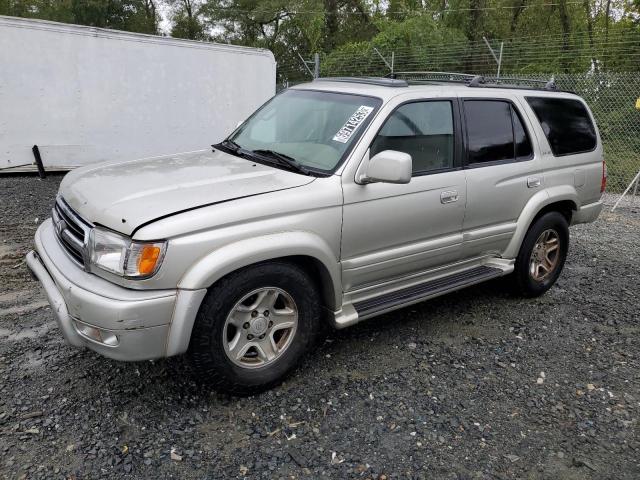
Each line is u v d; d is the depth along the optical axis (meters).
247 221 3.07
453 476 2.80
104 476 2.65
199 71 11.17
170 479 2.66
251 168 3.64
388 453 2.93
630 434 3.22
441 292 4.16
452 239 4.19
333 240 3.45
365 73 20.31
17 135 9.55
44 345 3.81
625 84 13.02
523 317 4.77
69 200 3.37
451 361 3.93
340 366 3.76
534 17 25.69
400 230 3.81
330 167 3.56
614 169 12.32
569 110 5.26
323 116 3.98
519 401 3.49
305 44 30.59
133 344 2.84
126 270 2.82
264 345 3.33
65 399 3.21
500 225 4.58
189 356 3.07
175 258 2.85
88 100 10.09
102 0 28.38
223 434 3.00
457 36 22.34
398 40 20.27
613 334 4.54
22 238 6.17
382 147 3.72
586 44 21.34
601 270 6.19
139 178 3.42
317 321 3.52
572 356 4.12
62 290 3.02
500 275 4.61
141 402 3.22
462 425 3.21
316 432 3.06
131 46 10.29
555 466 2.93
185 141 11.35
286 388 3.45
